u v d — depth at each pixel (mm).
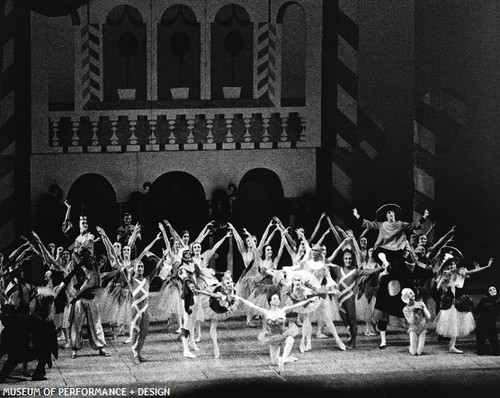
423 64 27719
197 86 27562
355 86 27672
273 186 27719
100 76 27391
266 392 18312
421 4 27672
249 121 27641
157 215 27547
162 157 27594
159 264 21141
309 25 27562
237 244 25734
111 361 20953
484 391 18594
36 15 27047
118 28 27328
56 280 23547
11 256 24391
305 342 23094
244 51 27562
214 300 21156
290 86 27641
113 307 23266
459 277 22312
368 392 18438
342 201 27688
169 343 22984
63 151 27328
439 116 27781
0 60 27000
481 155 27906
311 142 27719
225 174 27688
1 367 20969
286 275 22859
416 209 27812
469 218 27891
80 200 27391
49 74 27250
